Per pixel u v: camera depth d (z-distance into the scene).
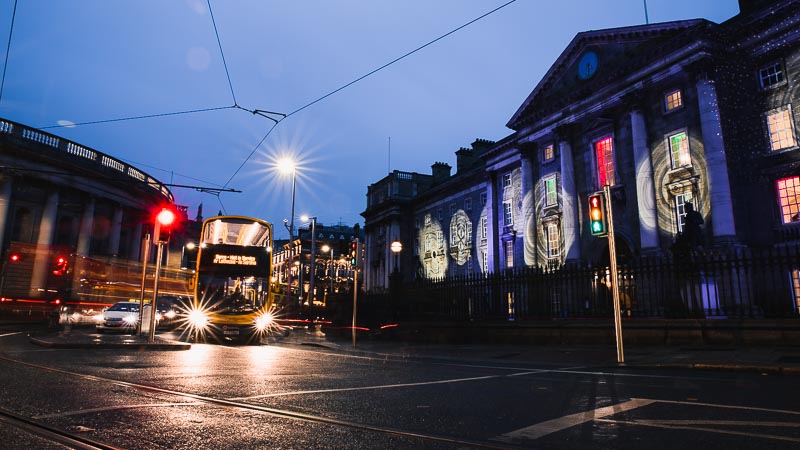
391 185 62.09
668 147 25.98
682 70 25.14
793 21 22.42
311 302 44.12
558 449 4.15
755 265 15.60
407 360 13.64
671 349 14.44
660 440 4.43
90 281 36.62
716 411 5.74
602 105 30.05
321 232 98.94
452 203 51.44
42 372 8.70
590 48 31.84
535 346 18.03
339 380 8.54
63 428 4.65
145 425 4.85
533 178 36.53
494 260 41.31
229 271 21.31
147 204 56.16
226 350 15.95
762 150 23.09
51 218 42.62
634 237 27.69
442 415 5.55
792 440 4.38
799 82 22.16
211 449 4.08
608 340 16.89
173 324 29.47
